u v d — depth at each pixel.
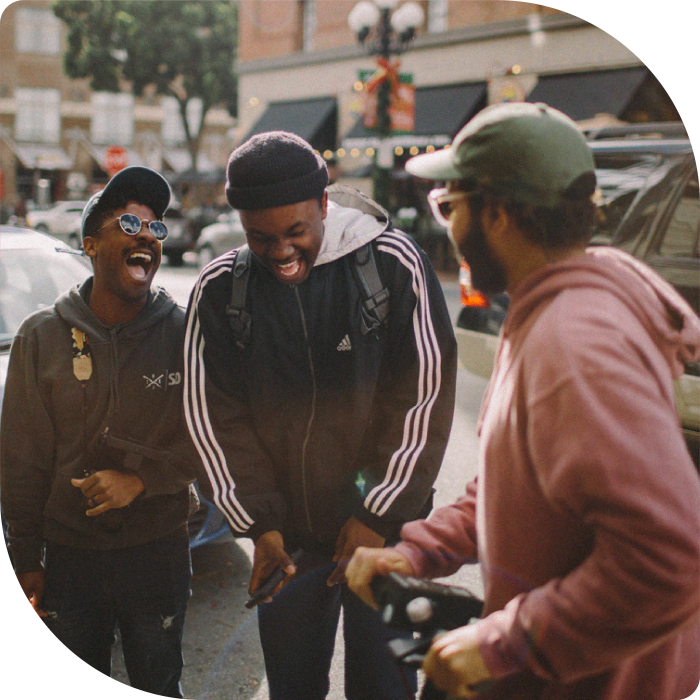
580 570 0.91
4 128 36.28
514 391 0.98
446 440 1.58
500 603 1.05
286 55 19.30
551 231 1.01
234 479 1.58
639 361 0.90
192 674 2.37
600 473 0.84
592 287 0.95
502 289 1.10
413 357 1.55
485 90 15.09
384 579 1.16
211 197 28.97
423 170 1.16
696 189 3.59
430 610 1.09
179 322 1.73
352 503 1.63
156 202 1.64
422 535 1.26
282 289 1.53
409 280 1.54
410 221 15.26
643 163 3.84
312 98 18.98
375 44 11.56
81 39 28.83
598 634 0.88
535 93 13.77
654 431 0.84
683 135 3.90
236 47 28.56
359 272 1.53
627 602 0.85
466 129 1.06
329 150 18.56
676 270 3.55
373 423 1.62
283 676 1.69
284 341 1.53
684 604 0.84
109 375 1.65
